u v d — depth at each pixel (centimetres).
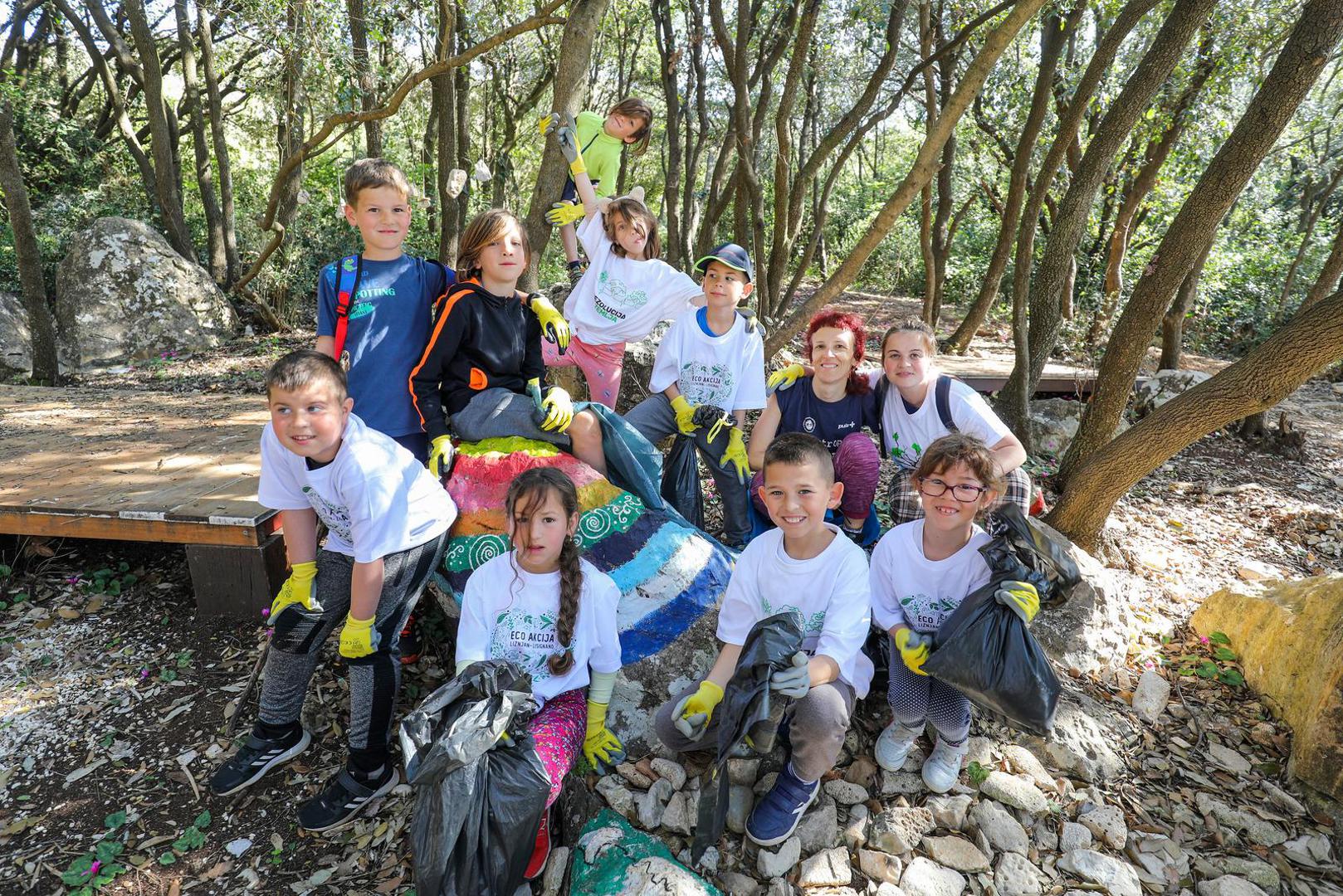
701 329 358
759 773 270
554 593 249
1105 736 297
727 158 775
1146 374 880
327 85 827
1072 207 575
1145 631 375
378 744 266
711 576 304
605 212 395
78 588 389
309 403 233
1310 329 309
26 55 1508
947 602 263
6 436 480
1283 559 483
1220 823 265
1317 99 1503
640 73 1455
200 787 281
